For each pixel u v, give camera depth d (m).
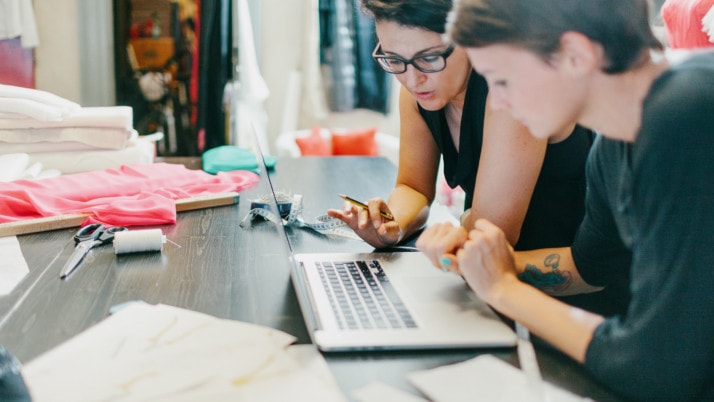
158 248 1.28
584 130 1.24
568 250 1.10
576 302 1.09
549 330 0.85
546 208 1.31
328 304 1.00
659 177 0.68
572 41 0.71
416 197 1.52
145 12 3.50
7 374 0.68
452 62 1.16
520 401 0.74
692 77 0.68
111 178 1.74
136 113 3.60
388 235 1.31
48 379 0.75
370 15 1.15
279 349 0.84
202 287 1.09
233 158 2.09
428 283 1.10
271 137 4.26
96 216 1.45
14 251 1.25
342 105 4.00
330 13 3.89
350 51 3.94
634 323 0.73
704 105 0.65
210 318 0.93
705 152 0.65
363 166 2.21
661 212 0.68
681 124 0.66
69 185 1.64
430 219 1.61
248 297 1.05
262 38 4.09
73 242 1.32
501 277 0.94
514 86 0.76
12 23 3.27
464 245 0.96
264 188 1.74
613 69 0.72
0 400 0.67
